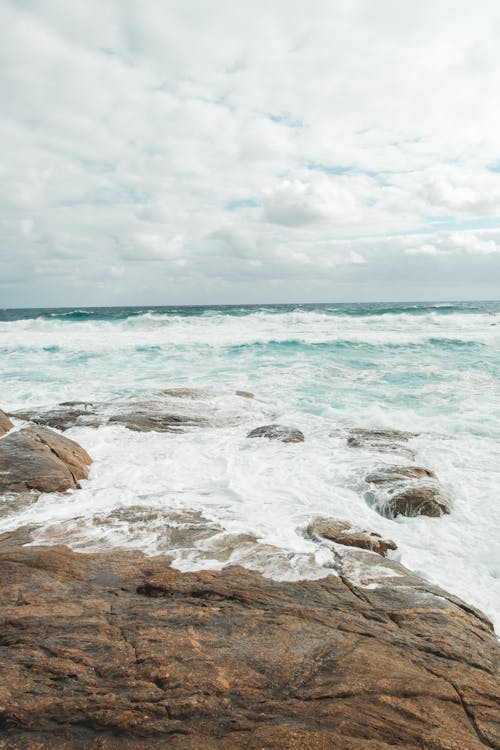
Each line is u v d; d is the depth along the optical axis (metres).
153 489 7.61
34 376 17.69
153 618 3.90
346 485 7.97
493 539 6.48
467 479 8.45
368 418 12.25
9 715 2.82
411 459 9.30
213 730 2.75
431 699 3.09
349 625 3.93
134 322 34.69
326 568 5.00
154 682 3.13
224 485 7.86
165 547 5.38
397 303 144.00
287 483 8.05
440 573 5.64
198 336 28.19
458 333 28.64
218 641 3.60
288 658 3.42
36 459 8.01
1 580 4.47
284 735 2.70
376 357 21.28
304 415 12.47
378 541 6.02
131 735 2.71
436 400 14.13
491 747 2.77
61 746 2.64
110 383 16.44
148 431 10.96
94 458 9.26
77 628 3.72
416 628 3.97
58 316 45.78
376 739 2.72
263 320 37.41
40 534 5.69
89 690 3.04
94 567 4.83
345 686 3.15
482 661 3.61
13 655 3.37
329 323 36.06
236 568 4.88
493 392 15.05
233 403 13.27
